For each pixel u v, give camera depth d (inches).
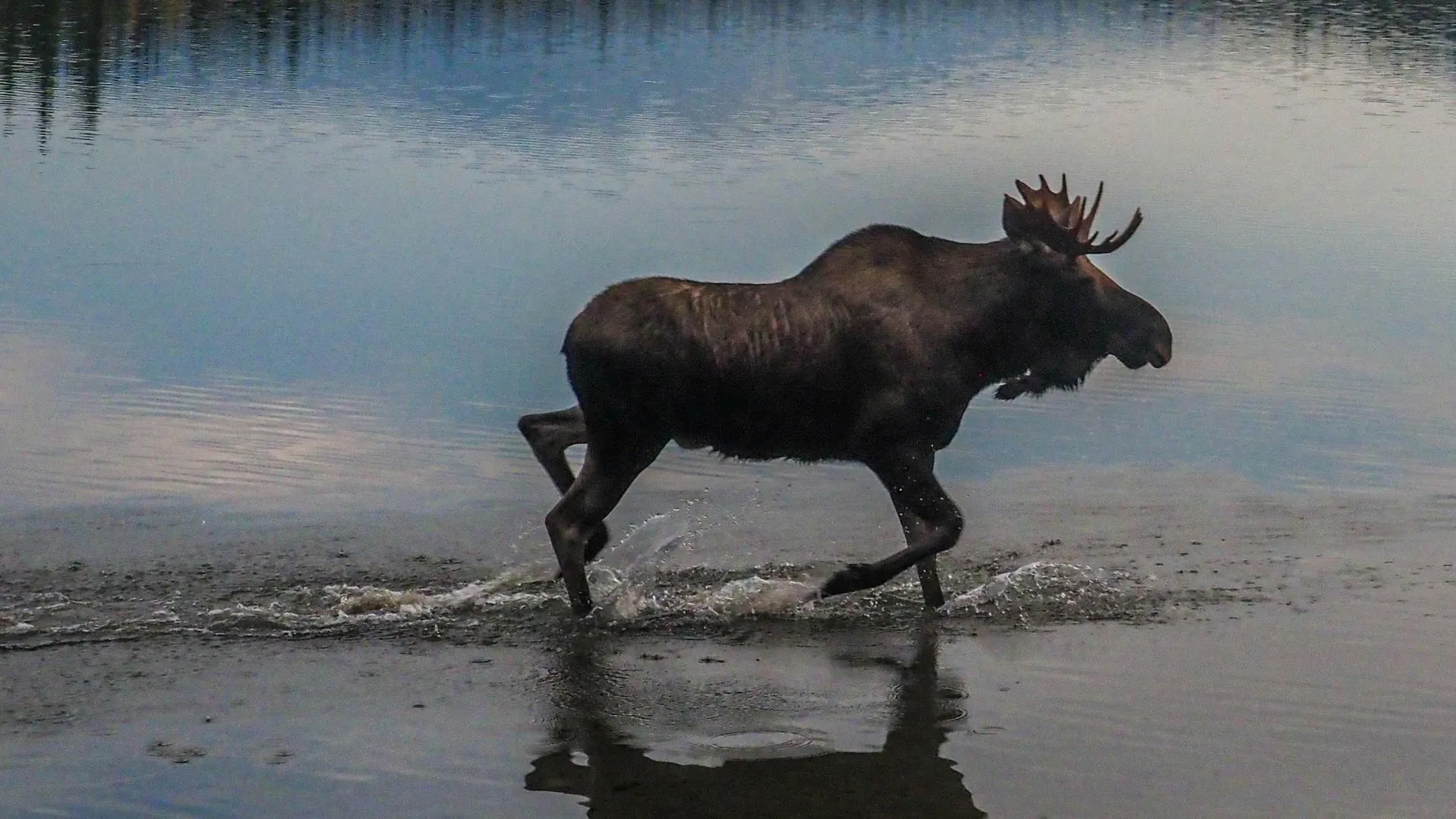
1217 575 687.7
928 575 664.4
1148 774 510.3
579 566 655.8
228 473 807.7
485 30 2628.0
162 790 495.5
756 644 623.8
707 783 504.1
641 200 1391.5
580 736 536.7
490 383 948.0
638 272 1155.3
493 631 634.2
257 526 743.1
